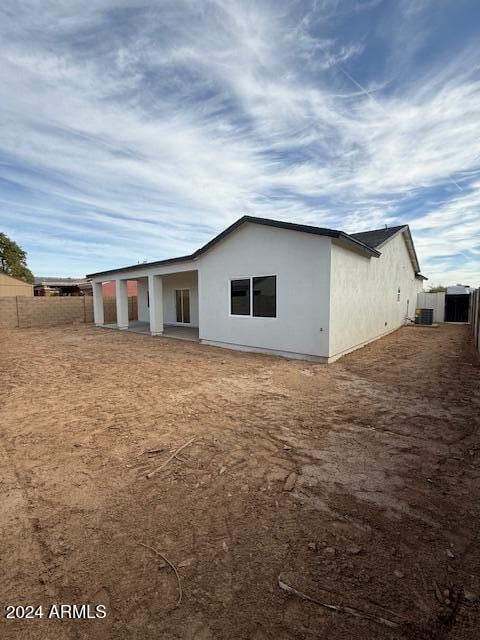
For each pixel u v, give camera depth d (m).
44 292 33.84
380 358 8.55
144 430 4.04
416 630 1.54
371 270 10.92
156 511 2.48
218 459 3.28
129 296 21.34
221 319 10.57
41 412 4.73
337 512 2.44
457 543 2.12
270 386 5.96
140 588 1.80
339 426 4.09
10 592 1.79
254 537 2.19
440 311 20.05
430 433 3.85
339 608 1.66
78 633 1.55
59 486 2.84
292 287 8.44
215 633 1.54
